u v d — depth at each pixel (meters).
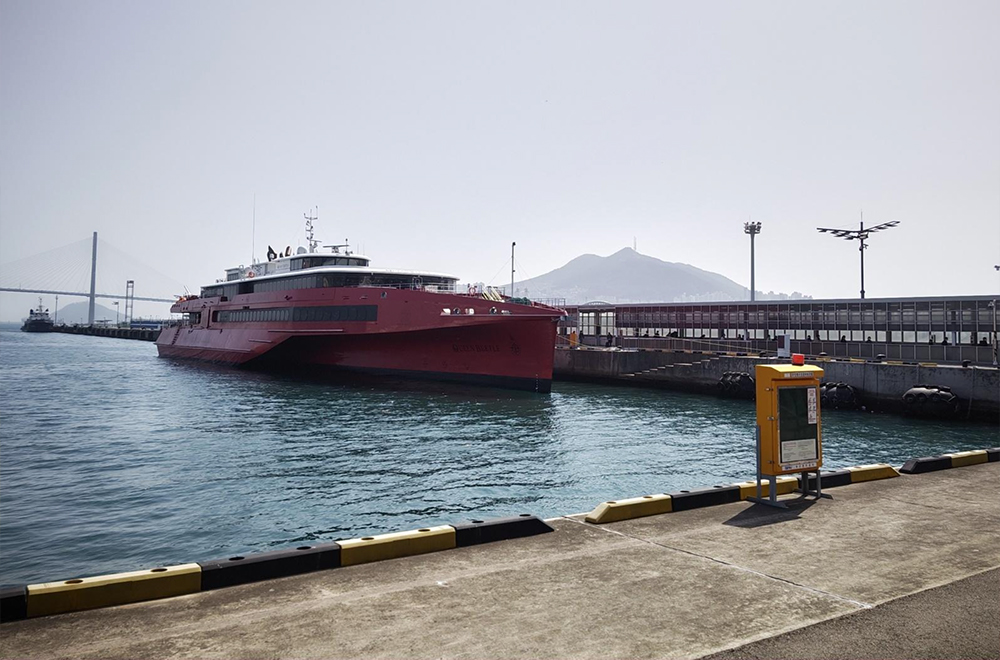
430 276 49.09
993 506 9.41
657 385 50.28
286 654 4.80
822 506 9.43
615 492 19.20
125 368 65.94
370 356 48.03
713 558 7.10
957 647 4.89
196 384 49.22
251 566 6.38
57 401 40.19
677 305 59.78
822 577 6.48
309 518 16.38
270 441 26.88
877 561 6.98
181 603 5.78
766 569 6.73
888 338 44.97
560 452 25.11
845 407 37.97
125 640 5.02
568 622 5.41
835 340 47.91
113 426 30.70
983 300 40.31
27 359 82.00
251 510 17.03
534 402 38.97
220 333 63.19
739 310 54.47
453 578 6.46
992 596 5.91
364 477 20.70
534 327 40.22
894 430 31.08
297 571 6.60
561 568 6.77
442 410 36.00
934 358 40.88
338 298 46.19
